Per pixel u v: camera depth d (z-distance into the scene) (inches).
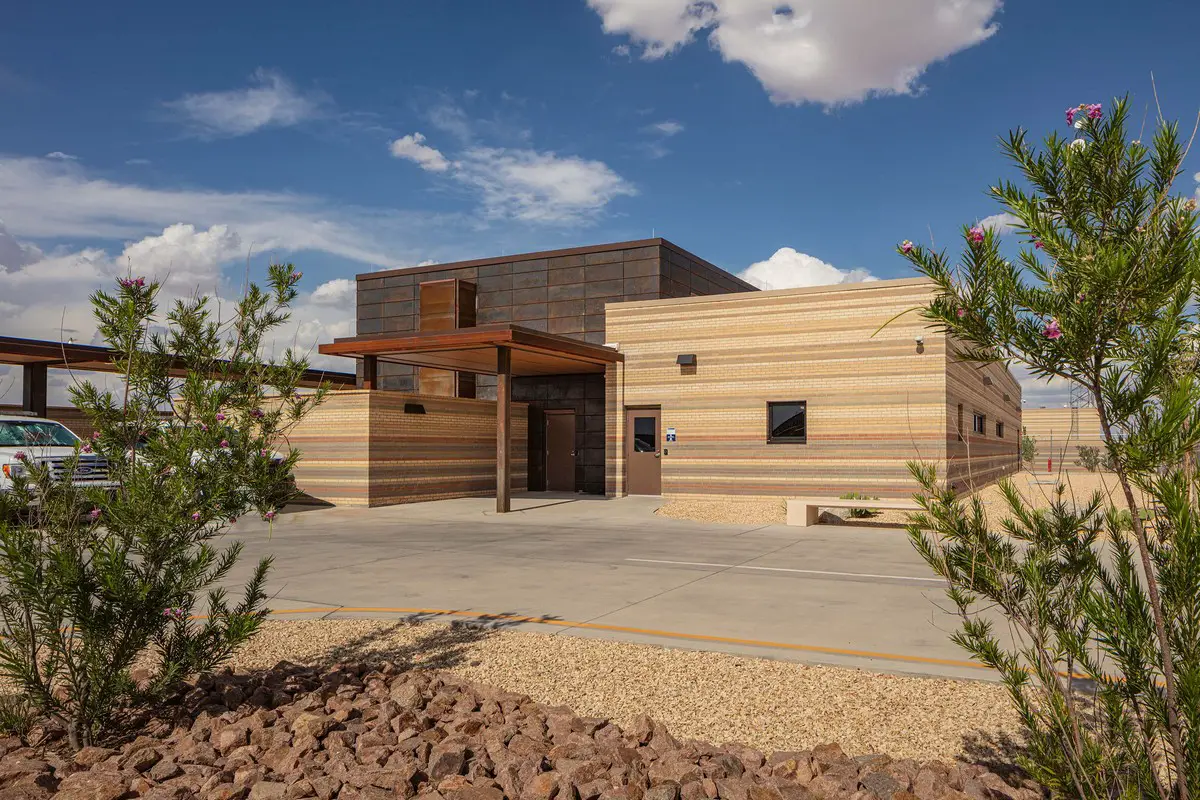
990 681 229.8
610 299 980.6
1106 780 129.0
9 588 194.1
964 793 154.5
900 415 788.0
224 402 214.8
